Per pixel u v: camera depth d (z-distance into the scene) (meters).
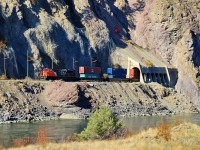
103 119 144.25
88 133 142.38
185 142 113.19
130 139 122.31
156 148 105.38
